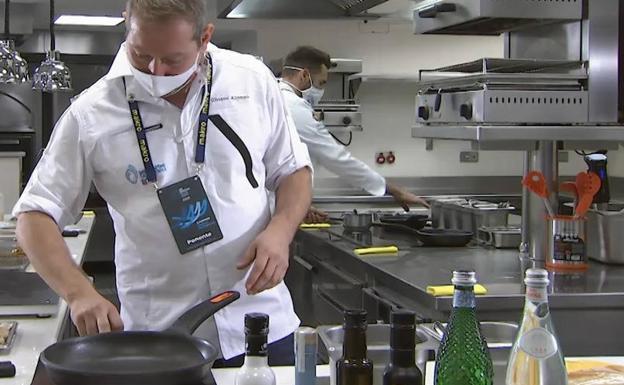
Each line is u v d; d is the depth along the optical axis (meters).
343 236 3.73
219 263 1.90
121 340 1.35
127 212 1.89
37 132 7.18
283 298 2.03
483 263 2.99
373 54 6.58
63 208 1.85
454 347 1.22
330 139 4.07
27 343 1.92
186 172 1.88
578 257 2.84
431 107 3.23
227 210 1.89
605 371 1.56
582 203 2.85
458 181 6.70
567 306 2.45
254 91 1.97
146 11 1.67
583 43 2.97
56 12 6.26
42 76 4.61
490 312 2.43
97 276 6.98
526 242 3.12
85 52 7.16
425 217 4.07
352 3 4.45
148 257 1.90
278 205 1.98
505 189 6.74
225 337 1.91
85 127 1.85
